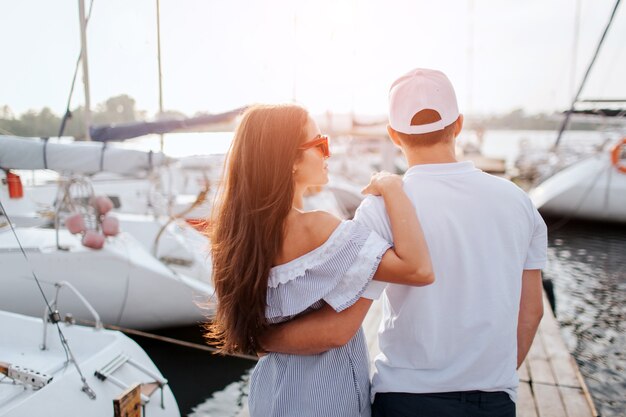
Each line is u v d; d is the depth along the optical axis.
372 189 1.15
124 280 4.60
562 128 10.40
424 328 1.12
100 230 4.88
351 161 16.22
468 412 1.12
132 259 4.66
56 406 2.26
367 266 1.02
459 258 1.11
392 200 1.08
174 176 9.03
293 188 1.07
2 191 5.49
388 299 1.18
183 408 4.09
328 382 1.14
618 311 6.52
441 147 1.16
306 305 1.06
